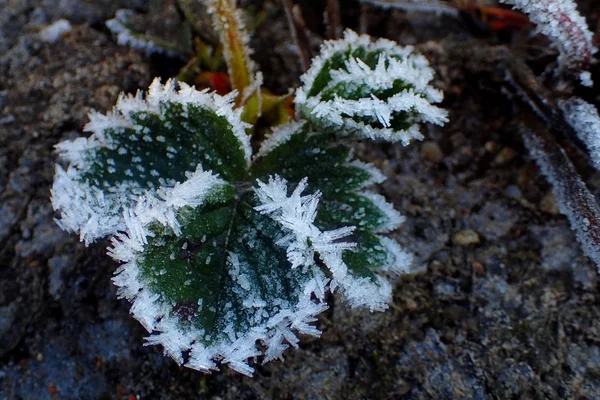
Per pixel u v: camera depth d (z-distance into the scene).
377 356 0.16
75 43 0.19
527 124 0.17
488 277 0.17
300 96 0.15
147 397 0.16
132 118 0.15
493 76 0.18
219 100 0.15
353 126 0.15
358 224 0.15
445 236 0.17
